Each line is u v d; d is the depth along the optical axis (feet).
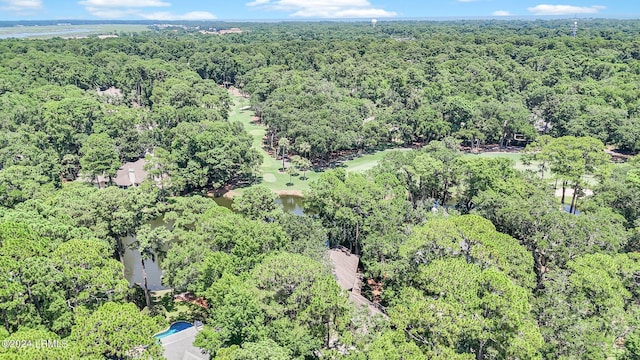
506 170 254.47
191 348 147.23
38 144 320.09
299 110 422.82
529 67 582.35
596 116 399.65
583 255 164.86
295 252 178.29
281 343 125.90
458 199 268.62
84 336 108.17
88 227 183.83
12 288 121.39
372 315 145.89
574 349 125.08
